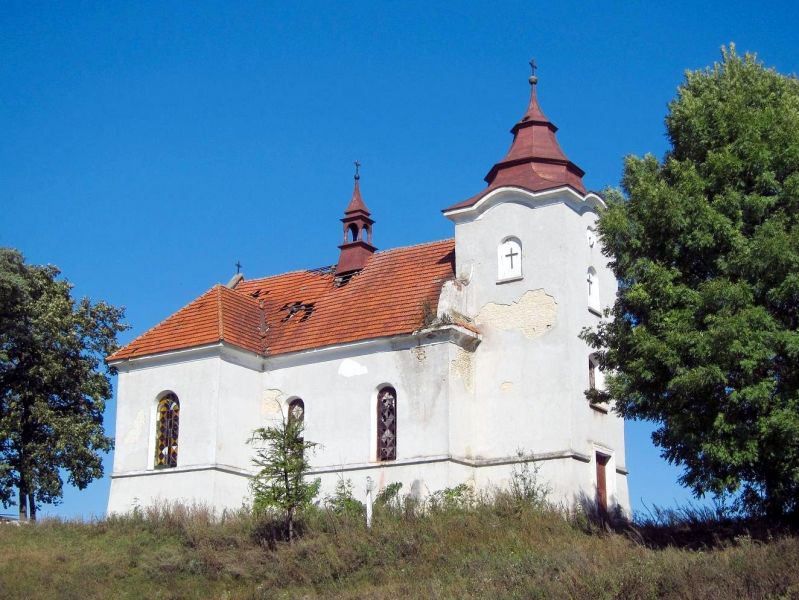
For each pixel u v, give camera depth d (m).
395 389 35.16
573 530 29.67
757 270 25.06
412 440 34.19
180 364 37.53
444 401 33.91
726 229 25.72
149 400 37.72
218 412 36.31
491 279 35.78
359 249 41.03
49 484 43.19
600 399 30.27
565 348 33.84
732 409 25.00
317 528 31.38
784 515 26.11
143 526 34.09
